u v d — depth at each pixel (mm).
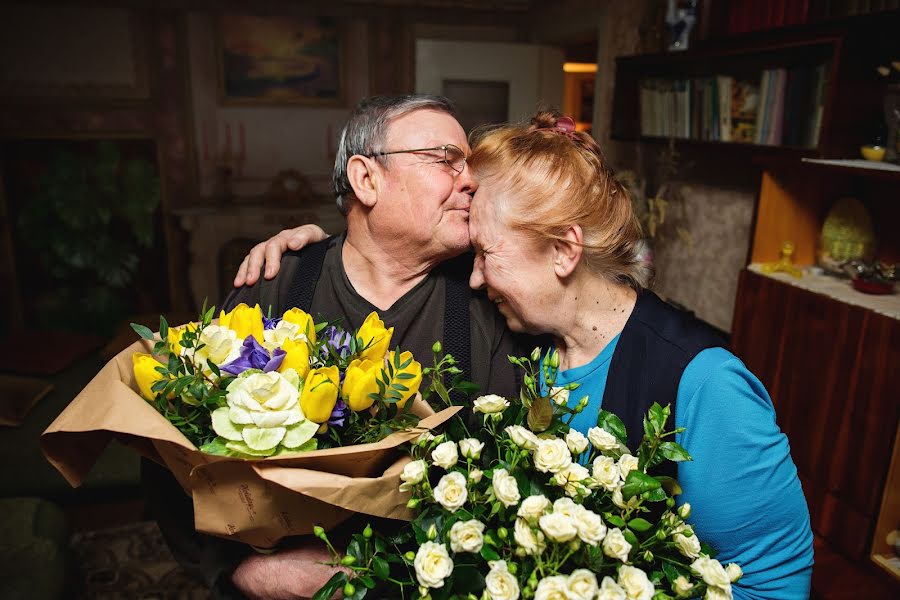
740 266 3102
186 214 5176
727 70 3076
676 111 3195
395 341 1250
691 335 996
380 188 1165
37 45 4883
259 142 5434
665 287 3723
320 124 5523
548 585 711
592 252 1008
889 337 1805
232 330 923
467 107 5336
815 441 2070
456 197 1151
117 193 5152
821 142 2164
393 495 845
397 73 5559
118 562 2701
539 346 1233
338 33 5398
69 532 2279
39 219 5062
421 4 5438
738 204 3098
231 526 882
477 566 827
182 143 5297
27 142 4996
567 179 991
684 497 963
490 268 1044
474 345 1232
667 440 959
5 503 2279
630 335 1026
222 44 5207
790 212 2432
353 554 831
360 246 1260
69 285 5320
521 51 5254
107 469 2713
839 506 1971
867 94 2133
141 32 5051
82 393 889
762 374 2336
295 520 872
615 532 761
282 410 812
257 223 5328
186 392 838
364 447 826
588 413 1062
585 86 5594
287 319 991
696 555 809
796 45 2268
